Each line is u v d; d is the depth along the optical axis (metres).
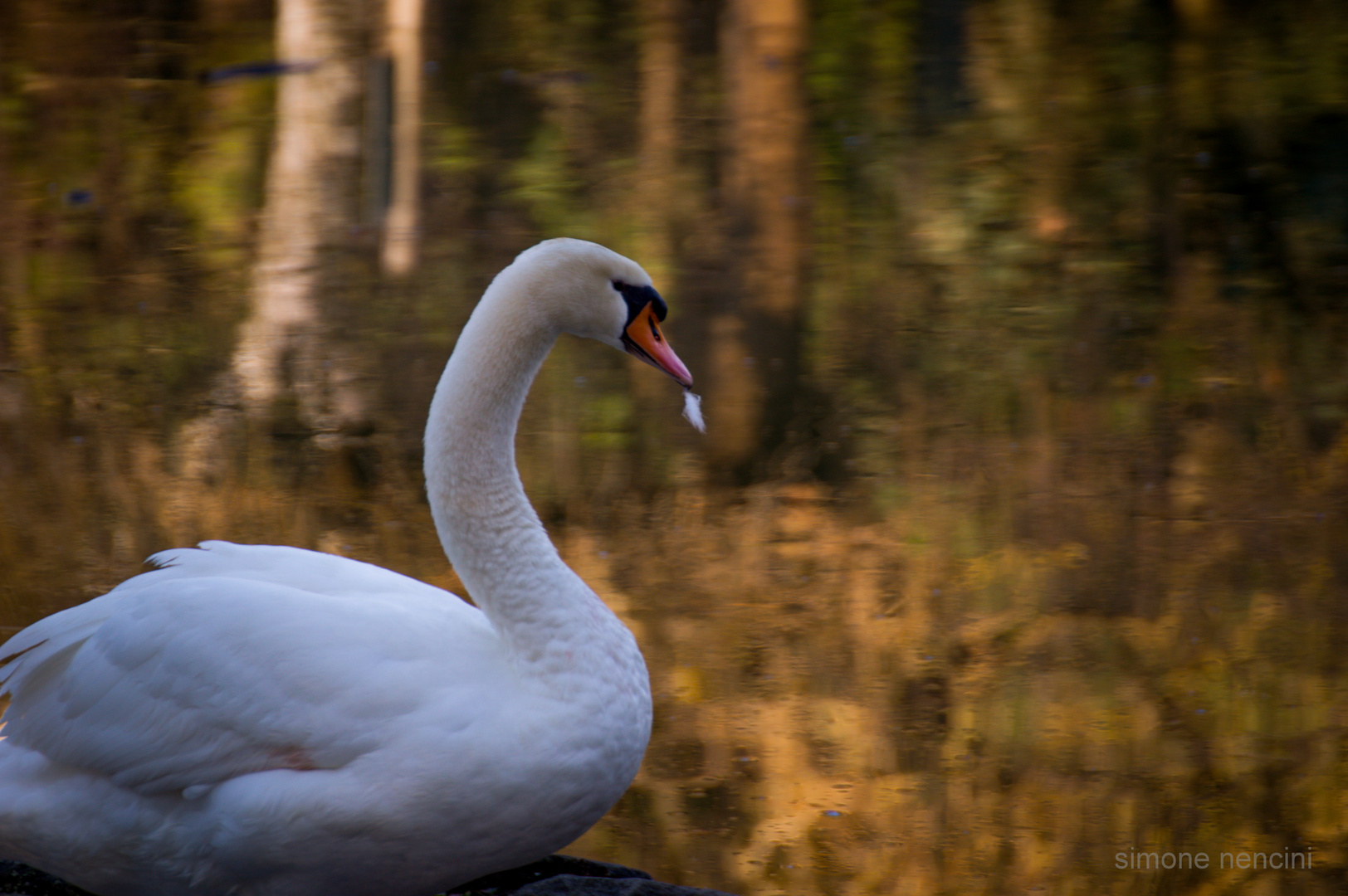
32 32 25.81
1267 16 27.25
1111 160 20.58
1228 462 11.98
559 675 4.86
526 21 26.67
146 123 21.69
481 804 4.69
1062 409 13.07
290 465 11.48
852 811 7.51
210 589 4.95
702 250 17.14
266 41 25.83
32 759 5.07
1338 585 9.94
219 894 4.91
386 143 20.61
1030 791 7.75
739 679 8.73
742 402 12.98
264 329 14.44
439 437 5.15
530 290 5.23
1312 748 8.12
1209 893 7.02
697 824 7.37
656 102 22.47
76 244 17.20
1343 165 20.17
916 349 14.45
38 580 9.42
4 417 12.16
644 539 10.55
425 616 5.02
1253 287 16.31
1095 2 27.64
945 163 20.30
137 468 11.26
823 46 24.94
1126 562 10.27
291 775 4.69
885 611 9.55
